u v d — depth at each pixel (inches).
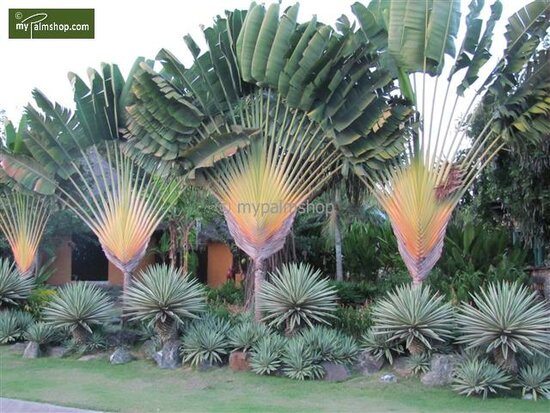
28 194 511.8
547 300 446.6
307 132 418.6
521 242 604.1
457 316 351.9
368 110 406.6
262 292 412.2
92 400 305.1
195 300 406.9
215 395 317.4
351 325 408.2
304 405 294.8
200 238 875.4
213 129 441.4
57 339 437.7
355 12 399.9
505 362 323.0
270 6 400.5
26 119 485.4
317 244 799.1
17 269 566.6
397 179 402.6
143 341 434.9
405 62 386.9
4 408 290.8
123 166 474.6
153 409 287.6
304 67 390.6
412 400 304.2
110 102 470.9
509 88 396.2
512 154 495.8
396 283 570.9
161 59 431.8
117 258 465.4
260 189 428.5
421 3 373.1
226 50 437.1
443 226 397.7
